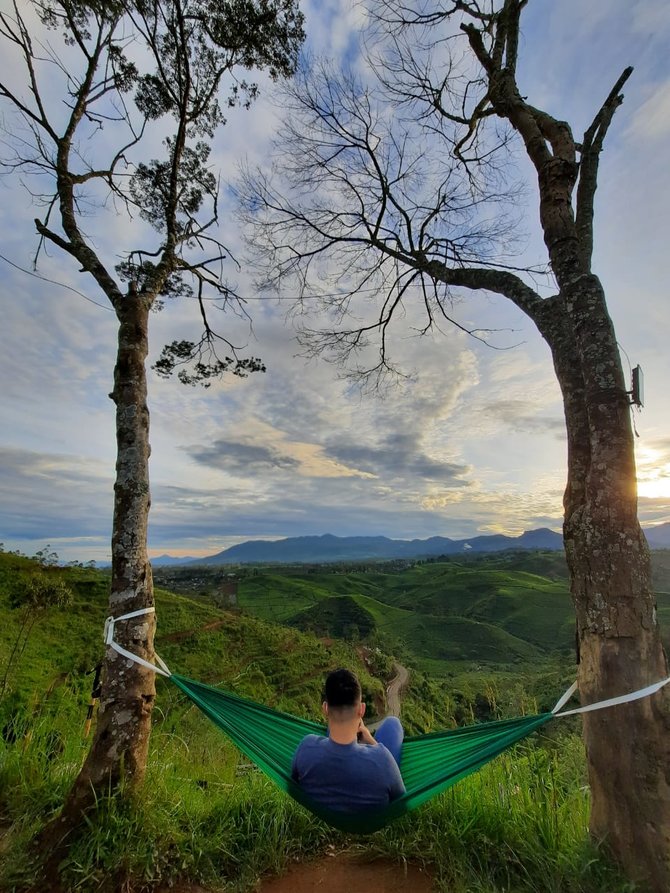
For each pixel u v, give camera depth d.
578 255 2.90
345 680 2.49
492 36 4.37
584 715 2.33
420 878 2.41
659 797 2.04
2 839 2.53
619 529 2.36
